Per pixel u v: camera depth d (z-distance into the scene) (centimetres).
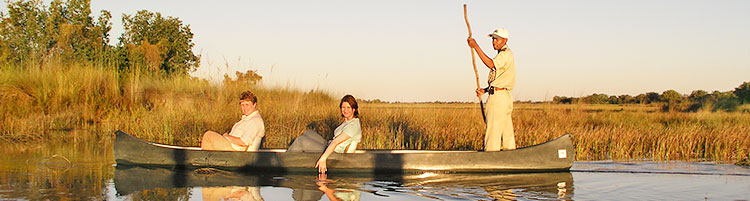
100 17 2619
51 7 2414
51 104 1371
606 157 929
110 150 988
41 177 691
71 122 1316
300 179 689
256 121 794
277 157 751
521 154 753
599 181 673
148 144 800
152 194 588
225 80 1750
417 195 585
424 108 1570
